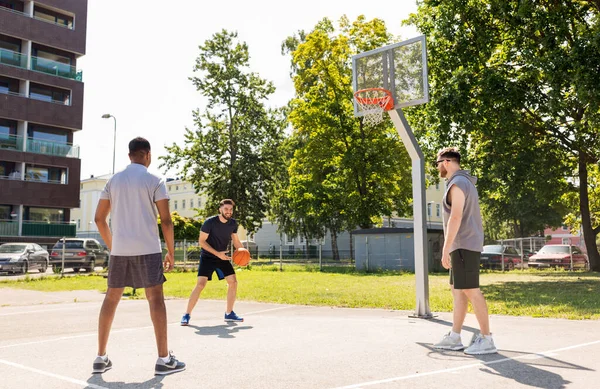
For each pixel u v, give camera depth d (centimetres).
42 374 418
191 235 4147
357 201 3384
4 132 3816
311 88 3475
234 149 3856
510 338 578
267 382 386
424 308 790
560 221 4641
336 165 3544
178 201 8694
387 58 891
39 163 3862
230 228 763
